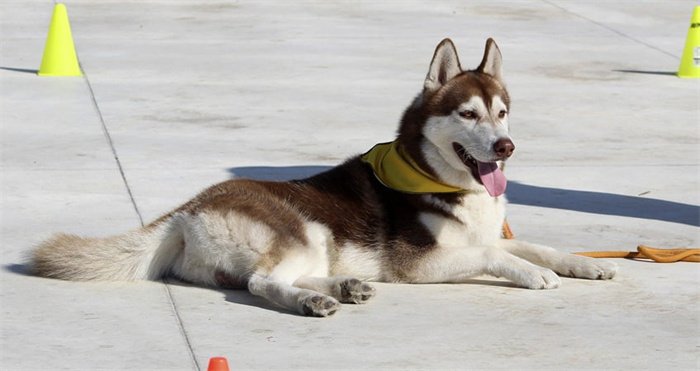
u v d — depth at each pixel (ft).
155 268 32.55
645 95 64.08
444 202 32.65
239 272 31.32
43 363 26.13
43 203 41.09
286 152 50.21
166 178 45.16
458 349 27.43
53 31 65.26
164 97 60.64
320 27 84.02
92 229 37.78
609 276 33.37
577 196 44.09
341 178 33.58
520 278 32.19
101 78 64.90
